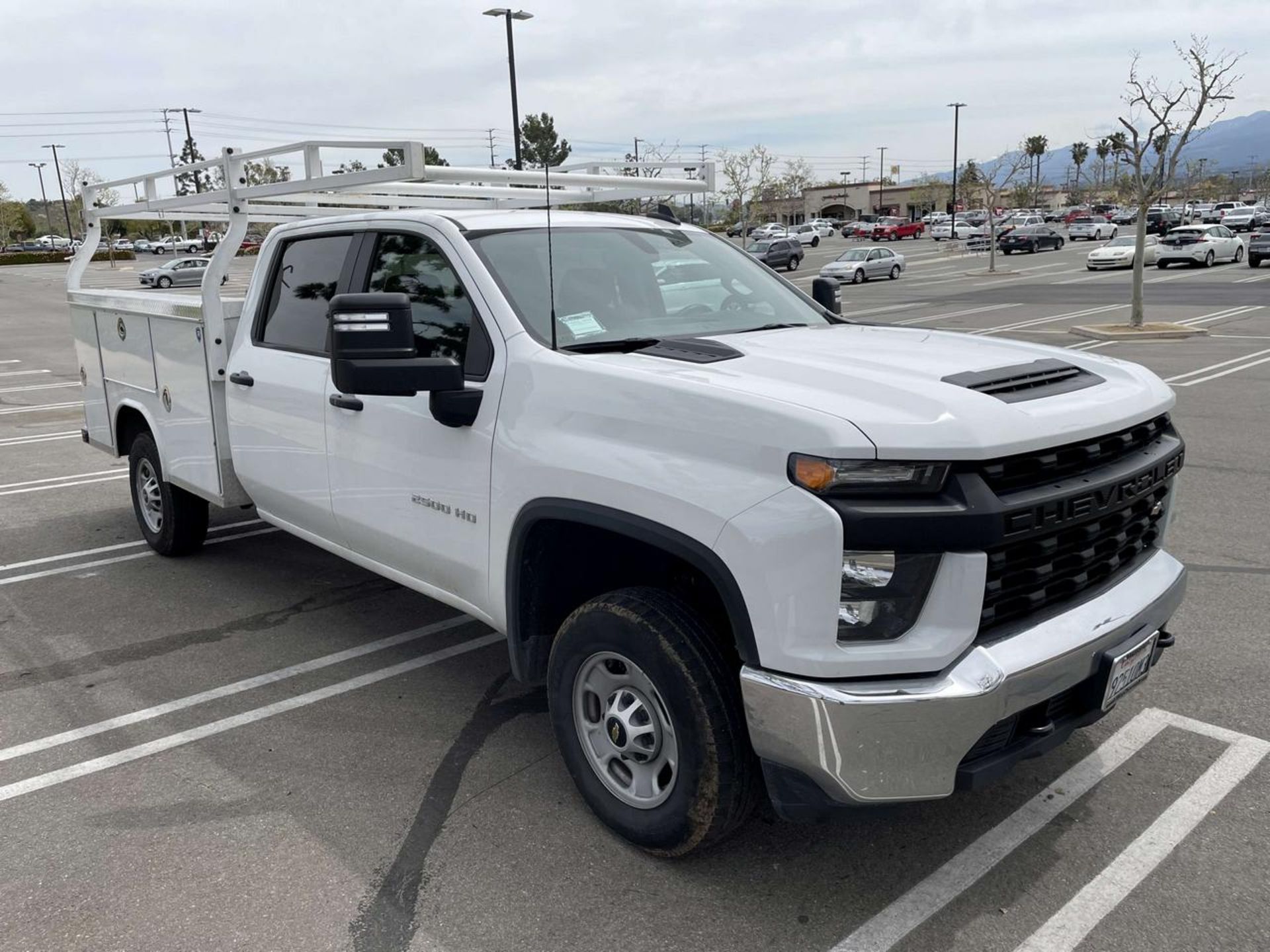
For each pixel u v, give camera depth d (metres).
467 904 2.89
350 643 4.90
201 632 5.07
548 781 3.56
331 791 3.53
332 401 4.04
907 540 2.40
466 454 3.41
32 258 73.44
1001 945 2.67
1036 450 2.55
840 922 2.78
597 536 3.21
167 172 5.45
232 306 5.00
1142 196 18.00
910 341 3.47
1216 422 9.66
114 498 8.09
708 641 2.80
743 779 2.78
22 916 2.88
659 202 5.61
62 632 5.11
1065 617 2.71
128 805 3.47
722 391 2.66
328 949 2.72
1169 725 3.82
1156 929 2.71
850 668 2.44
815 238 67.06
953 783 2.53
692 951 2.68
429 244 3.78
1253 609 4.94
